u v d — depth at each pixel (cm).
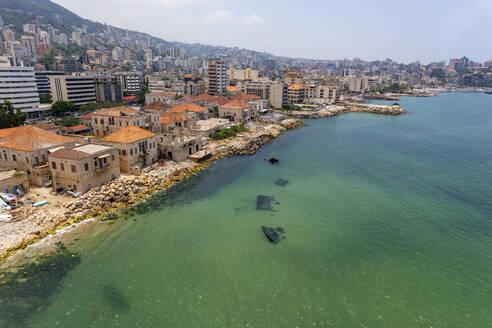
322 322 3719
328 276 4519
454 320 3806
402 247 5297
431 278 4534
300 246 5238
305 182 8225
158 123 10562
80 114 14988
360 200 7138
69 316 3675
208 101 17838
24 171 6462
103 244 5072
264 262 4784
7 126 9181
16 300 3856
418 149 11956
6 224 5144
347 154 11094
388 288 4312
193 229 5662
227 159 10112
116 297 3994
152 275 4416
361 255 5044
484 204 7012
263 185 7950
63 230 5309
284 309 3894
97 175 6575
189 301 3981
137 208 6375
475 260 4988
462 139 13900
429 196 7419
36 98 14650
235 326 3634
